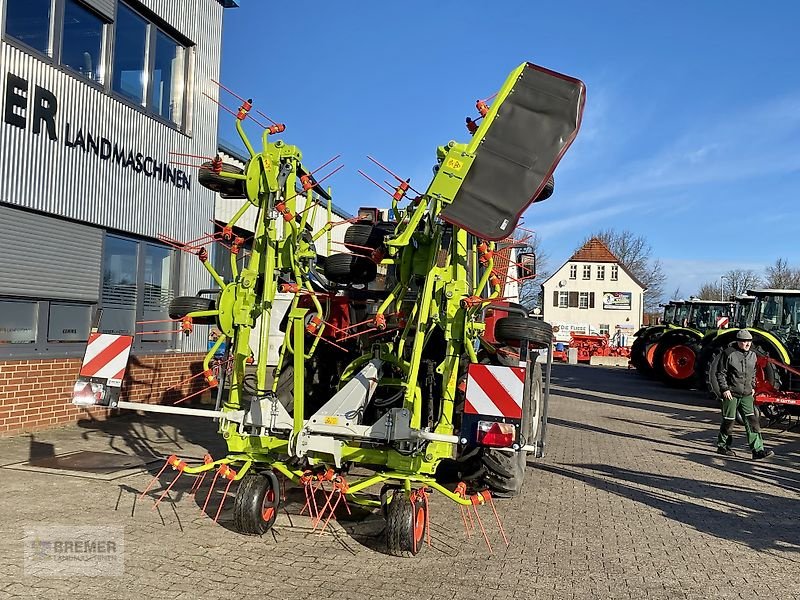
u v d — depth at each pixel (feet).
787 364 42.96
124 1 33.45
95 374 16.98
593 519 20.07
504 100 17.04
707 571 16.16
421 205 16.71
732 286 256.32
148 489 20.38
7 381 26.94
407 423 16.01
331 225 19.84
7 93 26.53
